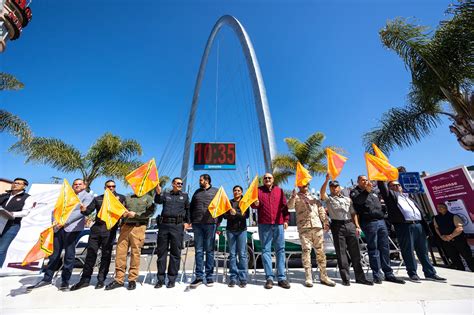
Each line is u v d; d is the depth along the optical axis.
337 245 4.50
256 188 4.63
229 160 13.14
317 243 4.45
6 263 5.64
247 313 3.24
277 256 4.36
